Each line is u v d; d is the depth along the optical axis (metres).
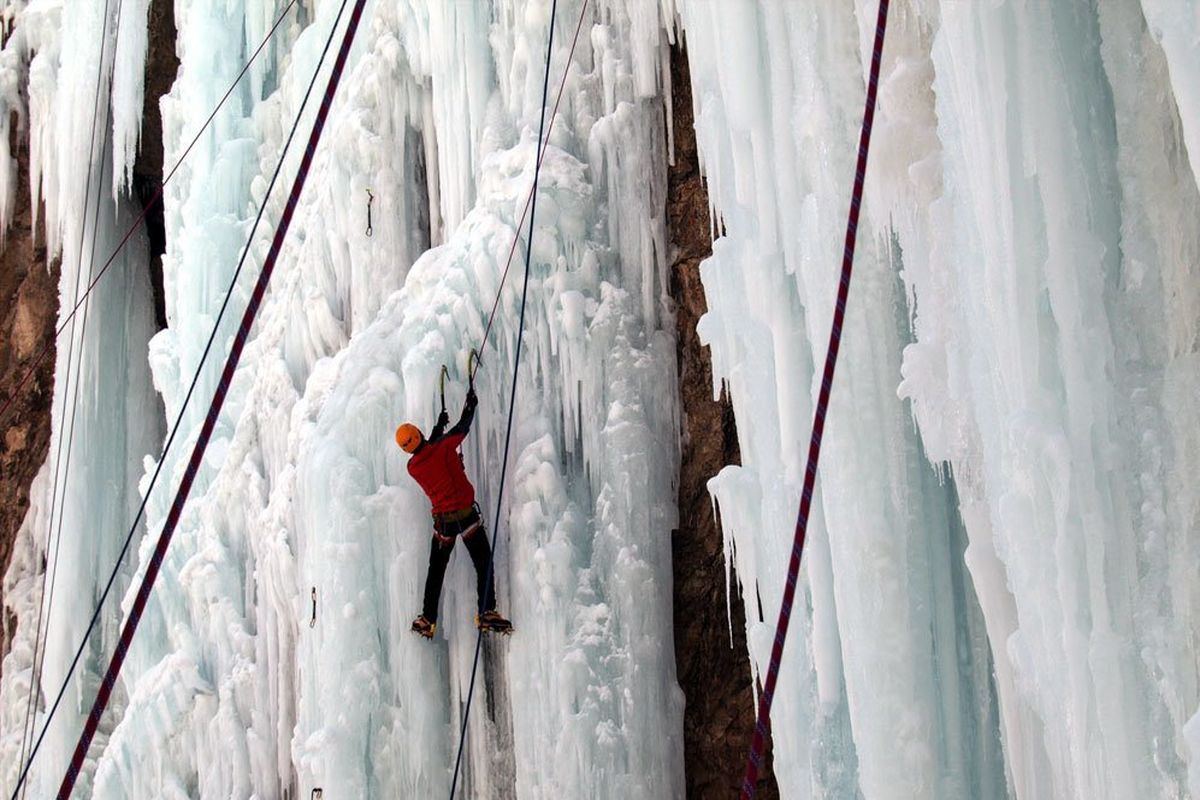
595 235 7.43
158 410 12.37
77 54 12.14
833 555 5.18
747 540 5.81
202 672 8.53
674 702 6.73
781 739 5.49
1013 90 4.11
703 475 7.02
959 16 4.20
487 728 6.92
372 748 6.92
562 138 7.63
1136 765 3.82
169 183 11.01
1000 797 4.96
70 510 11.57
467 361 7.22
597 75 7.74
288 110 10.48
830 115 5.34
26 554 12.39
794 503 5.51
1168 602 3.85
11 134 12.98
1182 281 3.98
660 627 6.78
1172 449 3.93
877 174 4.93
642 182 7.46
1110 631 3.88
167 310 10.80
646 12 7.42
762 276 5.67
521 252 7.28
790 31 5.54
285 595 7.86
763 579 5.74
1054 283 4.04
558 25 7.88
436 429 6.86
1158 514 3.92
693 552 6.95
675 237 7.40
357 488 7.12
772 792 6.43
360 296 8.56
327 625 7.00
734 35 5.68
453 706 6.96
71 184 12.12
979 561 4.55
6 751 11.41
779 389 5.59
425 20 8.39
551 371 7.21
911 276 4.84
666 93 7.46
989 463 4.25
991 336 4.20
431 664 6.98
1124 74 4.08
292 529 7.86
